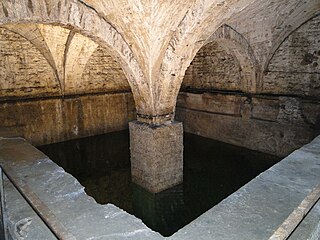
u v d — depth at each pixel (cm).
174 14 324
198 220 172
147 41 345
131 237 160
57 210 190
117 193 481
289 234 148
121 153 686
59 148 695
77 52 652
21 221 179
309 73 533
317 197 187
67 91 707
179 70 397
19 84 630
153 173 413
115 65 799
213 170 573
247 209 183
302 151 294
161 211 420
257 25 534
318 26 501
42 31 569
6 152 320
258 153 628
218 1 310
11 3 264
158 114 419
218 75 725
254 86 633
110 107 791
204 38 380
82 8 319
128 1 296
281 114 570
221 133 710
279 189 209
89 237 159
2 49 594
